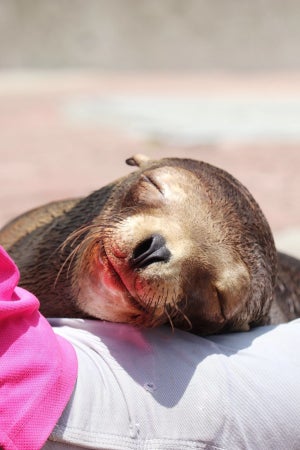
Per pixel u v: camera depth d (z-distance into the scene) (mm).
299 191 14727
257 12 63219
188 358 4426
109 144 20766
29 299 4051
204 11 63281
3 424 3764
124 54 57250
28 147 20391
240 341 4758
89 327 4629
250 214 5359
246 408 4297
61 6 61656
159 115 25234
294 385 4406
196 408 4227
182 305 4723
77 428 3973
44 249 5688
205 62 56312
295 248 10141
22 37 57969
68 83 38531
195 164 5832
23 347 3926
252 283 5195
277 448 4312
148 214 4945
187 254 4648
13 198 13984
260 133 21688
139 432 4109
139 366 4320
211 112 25516
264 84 37250
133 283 4504
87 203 5820
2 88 35969
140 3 63219
